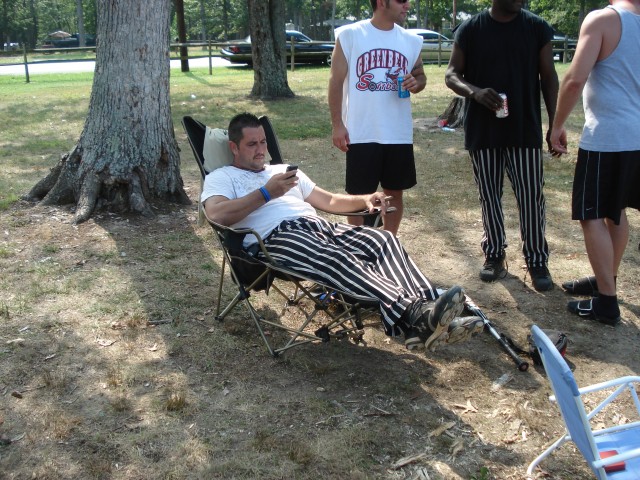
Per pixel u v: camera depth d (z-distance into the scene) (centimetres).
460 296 298
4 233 546
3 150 918
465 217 622
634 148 383
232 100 1437
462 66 454
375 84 442
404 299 321
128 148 591
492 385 350
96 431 307
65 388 340
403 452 297
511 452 300
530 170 450
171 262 502
